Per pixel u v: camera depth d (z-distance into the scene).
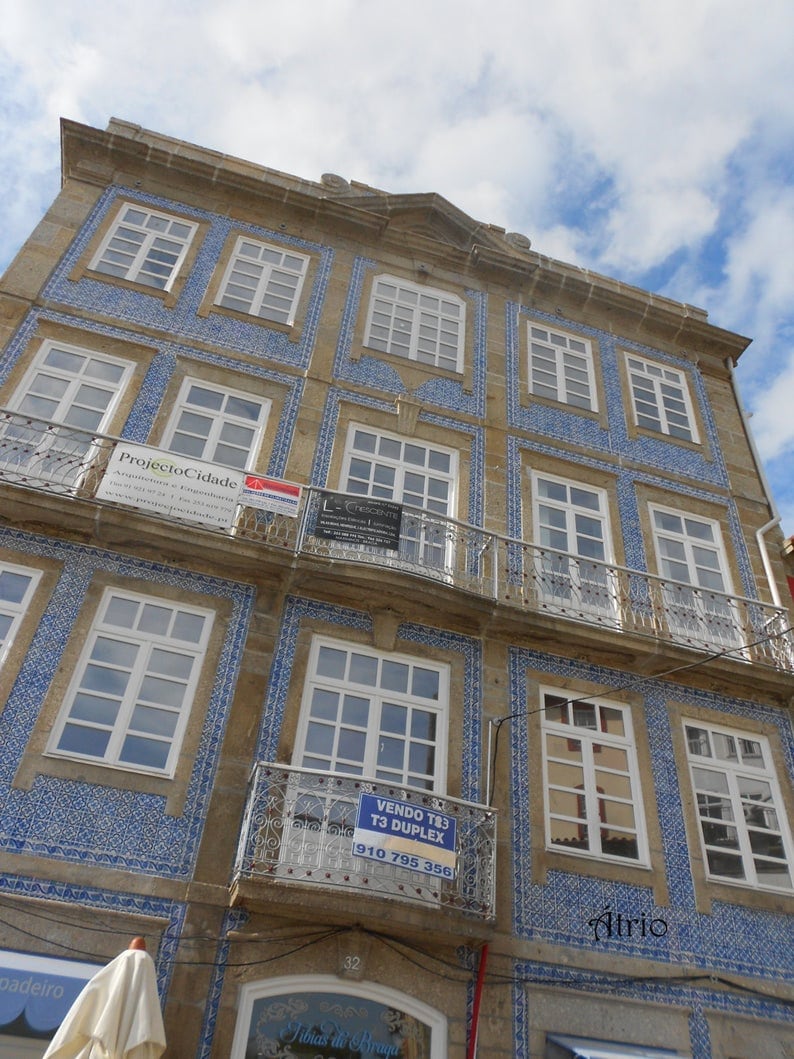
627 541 11.16
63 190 11.97
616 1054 7.06
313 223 13.14
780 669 9.91
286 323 11.70
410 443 11.06
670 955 7.92
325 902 6.99
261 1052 6.62
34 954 6.49
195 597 8.62
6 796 7.08
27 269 10.77
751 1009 7.84
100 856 7.03
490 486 10.99
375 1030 6.94
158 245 11.95
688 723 9.55
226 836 7.38
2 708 7.48
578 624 9.45
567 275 13.77
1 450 8.93
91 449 9.42
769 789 9.34
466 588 9.65
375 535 9.24
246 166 13.34
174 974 6.71
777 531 12.04
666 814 8.80
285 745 8.04
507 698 9.05
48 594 8.20
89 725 7.64
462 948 7.48
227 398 10.58
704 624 10.34
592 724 9.20
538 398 12.30
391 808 7.27
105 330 10.60
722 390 13.85
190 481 8.95
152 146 12.62
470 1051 7.03
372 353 11.82
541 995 7.44
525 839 8.21
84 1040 5.42
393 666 8.91
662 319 14.09
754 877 8.66
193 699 8.05
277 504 9.12
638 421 12.75
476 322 13.01
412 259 13.40
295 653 8.62
